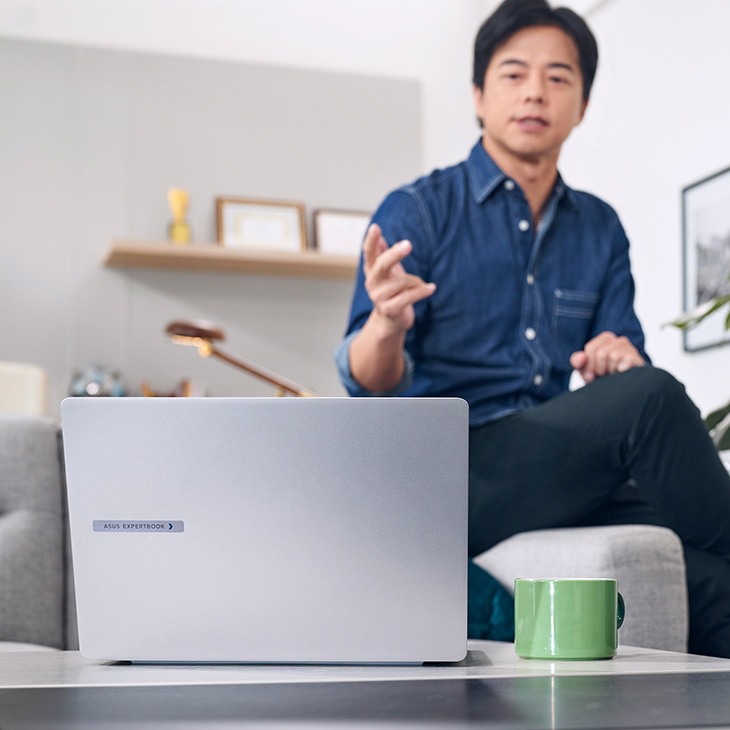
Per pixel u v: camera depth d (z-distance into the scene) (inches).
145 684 24.5
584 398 49.8
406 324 52.8
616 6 128.3
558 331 63.9
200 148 157.9
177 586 29.0
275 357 156.8
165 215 154.9
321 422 28.5
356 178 164.6
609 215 68.7
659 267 118.9
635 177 123.8
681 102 115.1
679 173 115.4
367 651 28.5
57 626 60.0
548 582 30.7
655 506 47.3
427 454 28.4
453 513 28.5
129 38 158.4
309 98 163.9
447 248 62.8
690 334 112.1
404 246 49.9
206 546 28.9
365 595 28.6
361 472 28.5
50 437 63.5
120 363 150.2
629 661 29.9
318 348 159.0
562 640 30.3
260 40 163.8
